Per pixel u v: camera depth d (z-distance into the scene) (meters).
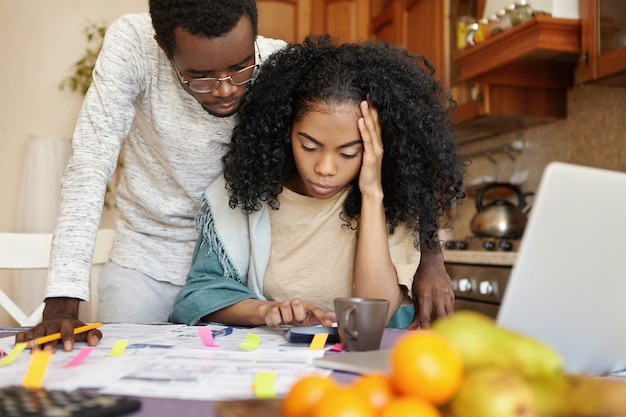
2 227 3.68
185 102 1.46
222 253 1.40
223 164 1.49
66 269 1.16
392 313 1.34
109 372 0.75
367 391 0.53
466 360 0.55
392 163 1.34
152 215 1.58
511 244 2.46
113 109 1.39
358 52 1.29
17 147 3.69
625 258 0.65
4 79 3.70
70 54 3.71
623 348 0.73
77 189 1.28
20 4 3.71
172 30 1.23
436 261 1.46
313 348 0.93
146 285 1.58
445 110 1.40
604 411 0.52
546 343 0.68
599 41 2.20
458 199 1.42
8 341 1.01
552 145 2.83
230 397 0.64
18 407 0.56
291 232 1.41
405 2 3.46
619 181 0.61
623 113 2.43
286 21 3.93
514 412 0.48
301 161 1.25
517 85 2.69
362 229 1.31
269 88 1.31
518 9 2.46
